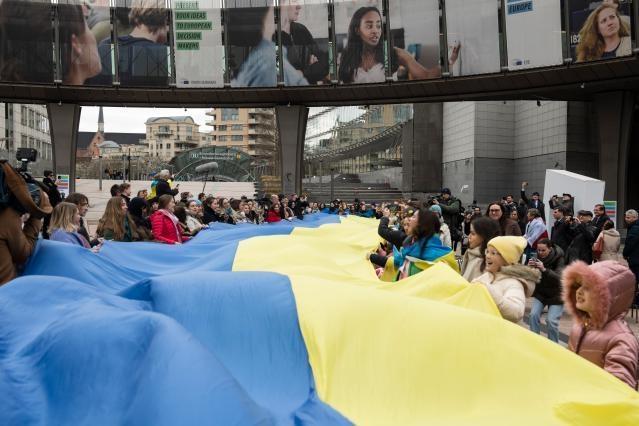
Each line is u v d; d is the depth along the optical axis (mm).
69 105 44156
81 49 40344
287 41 40781
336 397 3891
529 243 13273
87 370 3373
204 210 16469
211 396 2814
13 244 6297
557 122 48219
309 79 40969
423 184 63094
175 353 3107
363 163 89125
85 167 90000
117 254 8141
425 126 63156
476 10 36688
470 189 54875
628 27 32688
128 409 3049
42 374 3514
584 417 3672
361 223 16875
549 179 18547
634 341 4090
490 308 5148
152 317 3547
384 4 38906
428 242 7020
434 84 39938
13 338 4105
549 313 7586
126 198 12484
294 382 3988
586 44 33875
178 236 10586
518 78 37750
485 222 6285
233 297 4520
